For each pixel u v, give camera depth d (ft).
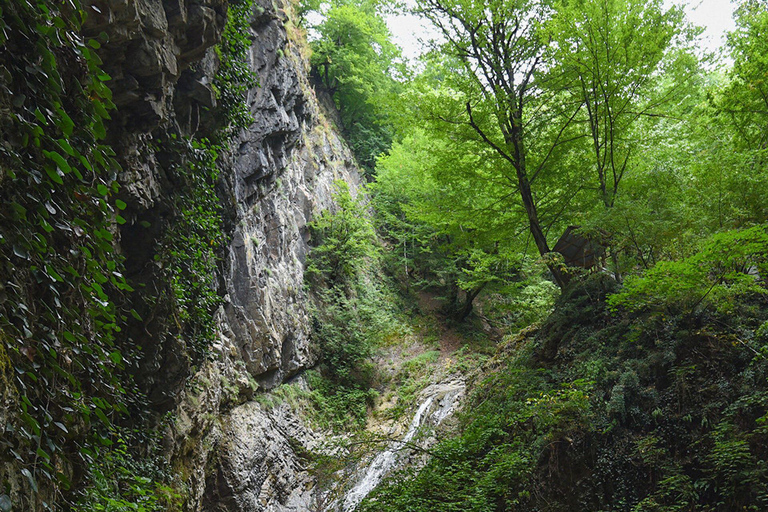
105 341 18.92
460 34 45.80
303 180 84.84
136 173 26.73
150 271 29.01
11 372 12.40
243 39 37.86
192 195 32.55
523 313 60.70
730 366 27.27
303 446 63.05
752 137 38.32
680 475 25.03
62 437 15.42
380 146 118.32
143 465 29.71
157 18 24.20
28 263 14.17
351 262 85.66
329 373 78.28
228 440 52.80
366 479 50.88
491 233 50.24
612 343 34.47
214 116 36.04
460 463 32.86
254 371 60.85
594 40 40.06
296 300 74.18
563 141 45.70
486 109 45.34
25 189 13.78
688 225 33.14
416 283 99.19
